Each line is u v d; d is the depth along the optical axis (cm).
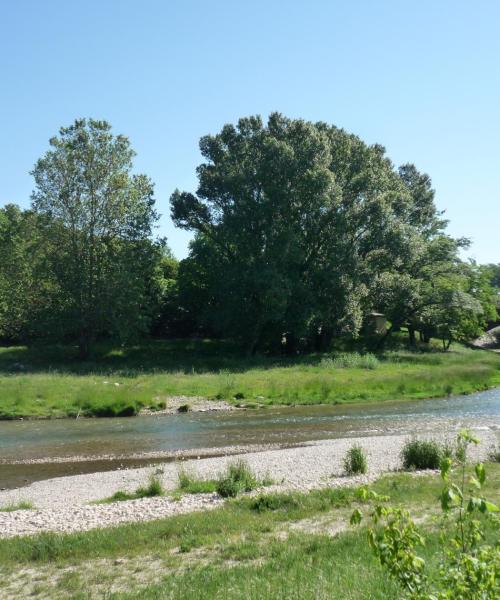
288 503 1213
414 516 1021
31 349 5100
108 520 1209
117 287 4703
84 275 4766
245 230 4888
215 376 3828
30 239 5388
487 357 5503
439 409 2961
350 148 5394
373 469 1606
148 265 4966
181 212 5338
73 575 855
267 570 774
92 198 4831
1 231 5862
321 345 5741
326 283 5044
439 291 5647
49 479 1758
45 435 2452
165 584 760
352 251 5106
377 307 6150
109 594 751
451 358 5131
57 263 4759
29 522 1220
